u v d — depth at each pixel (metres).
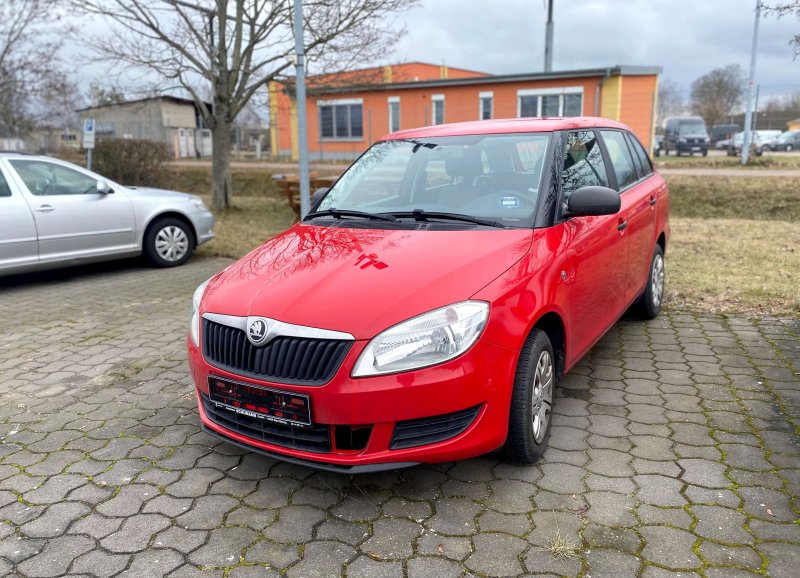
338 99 27.47
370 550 2.62
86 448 3.59
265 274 3.26
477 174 3.92
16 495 3.11
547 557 2.52
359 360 2.67
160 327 5.91
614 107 22.78
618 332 5.25
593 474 3.10
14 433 3.80
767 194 13.34
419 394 2.67
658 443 3.38
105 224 7.99
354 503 2.96
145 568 2.55
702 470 3.10
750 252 8.05
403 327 2.70
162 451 3.53
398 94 26.28
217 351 3.05
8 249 7.21
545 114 23.98
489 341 2.80
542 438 3.23
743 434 3.45
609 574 2.41
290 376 2.78
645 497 2.89
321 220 3.97
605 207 3.45
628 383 4.20
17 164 7.47
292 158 29.33
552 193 3.61
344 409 2.68
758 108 33.19
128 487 3.16
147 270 8.59
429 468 3.24
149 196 8.48
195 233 8.98
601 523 2.72
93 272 8.53
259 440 2.96
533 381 3.06
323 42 12.97
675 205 13.73
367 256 3.21
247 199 17.36
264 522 2.84
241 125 34.03
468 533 2.70
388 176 4.26
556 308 3.21
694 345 4.87
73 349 5.35
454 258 3.08
